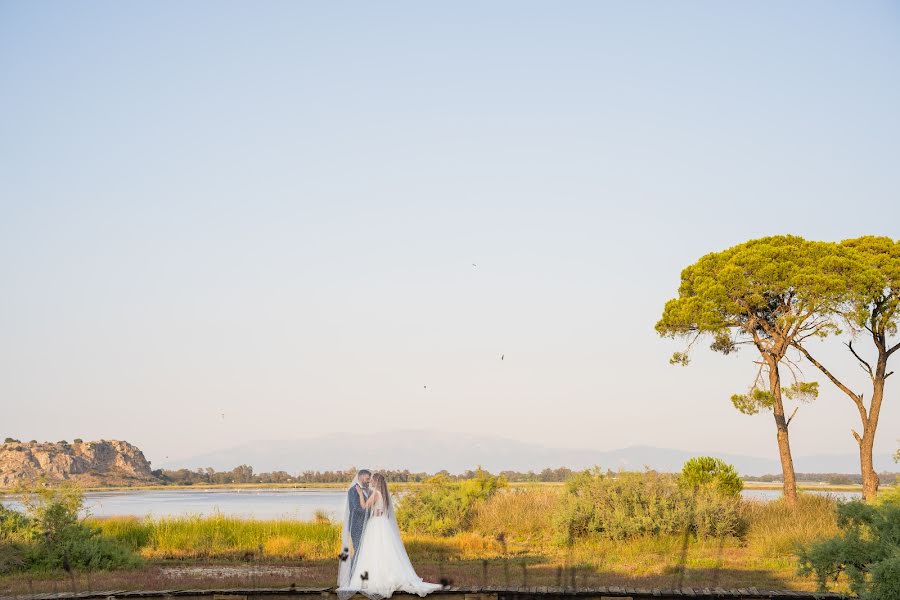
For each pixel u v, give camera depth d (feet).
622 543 77.46
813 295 106.11
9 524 68.18
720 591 44.86
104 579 58.03
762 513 86.07
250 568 65.82
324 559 72.23
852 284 104.22
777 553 69.51
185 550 79.20
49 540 68.49
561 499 86.63
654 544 76.02
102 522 89.97
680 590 45.47
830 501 93.61
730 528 78.89
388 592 44.16
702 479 99.55
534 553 74.08
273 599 44.73
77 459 630.33
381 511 45.75
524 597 44.27
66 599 44.52
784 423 106.63
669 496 82.23
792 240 112.68
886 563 38.22
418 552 75.97
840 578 53.21
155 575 60.95
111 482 605.31
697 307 113.39
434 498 100.37
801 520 80.84
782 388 107.65
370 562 44.78
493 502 98.78
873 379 108.06
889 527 42.50
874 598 38.58
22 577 60.54
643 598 44.24
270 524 88.99
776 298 112.68
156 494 469.57
